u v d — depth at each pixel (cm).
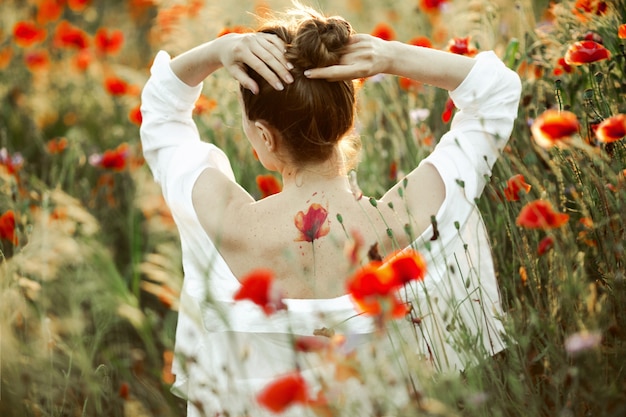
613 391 147
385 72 181
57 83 427
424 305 179
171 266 167
